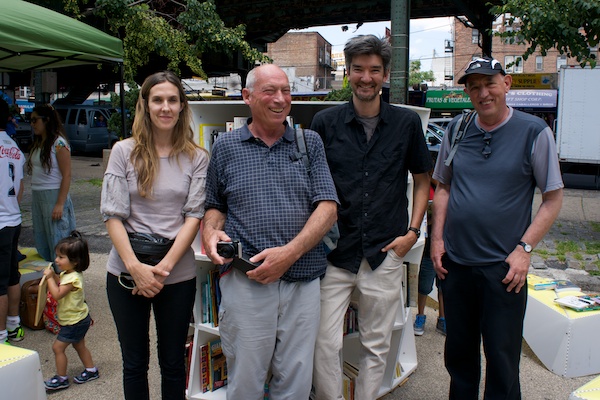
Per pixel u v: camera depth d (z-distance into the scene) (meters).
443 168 2.71
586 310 3.60
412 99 21.98
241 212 2.26
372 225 2.55
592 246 6.99
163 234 2.34
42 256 4.64
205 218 2.39
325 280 2.60
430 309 4.70
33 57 5.23
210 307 2.94
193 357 2.94
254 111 2.24
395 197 2.59
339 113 2.61
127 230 2.34
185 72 18.20
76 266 3.20
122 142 2.36
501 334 2.45
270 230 2.22
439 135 11.80
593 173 13.27
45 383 3.14
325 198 2.26
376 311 2.63
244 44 11.32
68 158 4.41
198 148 2.45
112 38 5.11
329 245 2.43
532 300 3.80
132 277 2.25
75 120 19.11
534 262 6.23
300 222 2.26
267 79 2.18
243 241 2.24
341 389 2.66
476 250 2.47
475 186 2.48
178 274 2.39
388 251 2.60
